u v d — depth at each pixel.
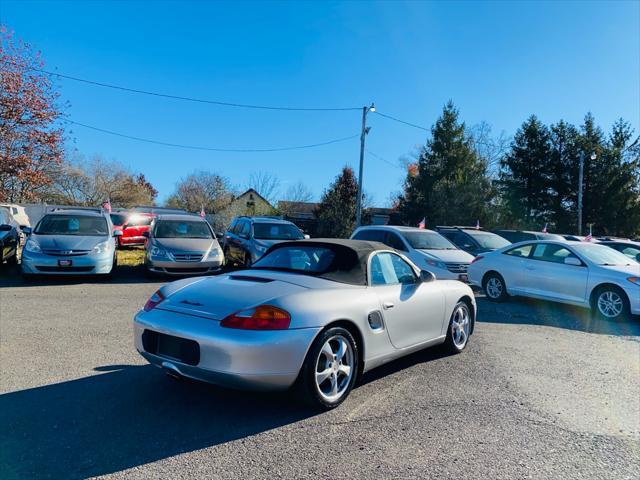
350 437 3.38
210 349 3.36
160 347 3.71
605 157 35.56
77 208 13.10
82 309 7.59
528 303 10.04
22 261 9.91
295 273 4.44
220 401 3.95
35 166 19.36
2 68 18.00
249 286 3.92
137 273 12.16
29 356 5.03
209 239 11.95
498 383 4.69
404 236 11.48
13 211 19.11
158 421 3.53
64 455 2.98
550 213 37.62
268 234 12.85
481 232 14.83
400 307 4.55
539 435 3.55
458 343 5.75
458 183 35.91
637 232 34.97
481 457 3.17
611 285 8.23
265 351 3.34
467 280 10.91
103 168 44.78
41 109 18.59
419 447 3.27
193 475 2.80
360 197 27.92
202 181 46.59
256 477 2.80
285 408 3.84
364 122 27.80
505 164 39.62
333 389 3.84
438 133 39.84
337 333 3.79
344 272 4.34
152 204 49.94
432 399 4.19
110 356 5.11
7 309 7.40
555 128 38.00
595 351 6.17
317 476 2.85
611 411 4.09
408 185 43.94
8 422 3.43
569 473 3.01
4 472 2.76
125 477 2.75
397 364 5.23
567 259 8.93
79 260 10.01
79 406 3.76
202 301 3.72
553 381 4.84
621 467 3.11
